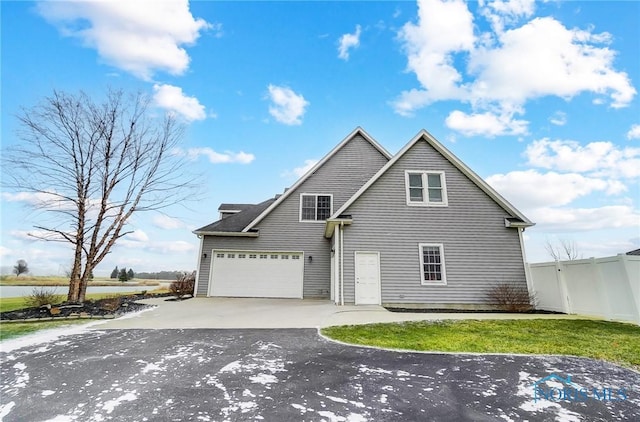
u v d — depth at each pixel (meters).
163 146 16.56
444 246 11.55
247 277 14.60
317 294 14.46
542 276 10.70
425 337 6.12
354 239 11.58
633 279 7.83
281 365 4.45
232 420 2.88
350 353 5.03
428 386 3.68
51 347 5.45
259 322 7.65
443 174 12.32
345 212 11.82
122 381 3.88
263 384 3.75
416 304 11.00
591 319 8.38
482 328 7.04
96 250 13.70
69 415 3.03
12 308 10.30
